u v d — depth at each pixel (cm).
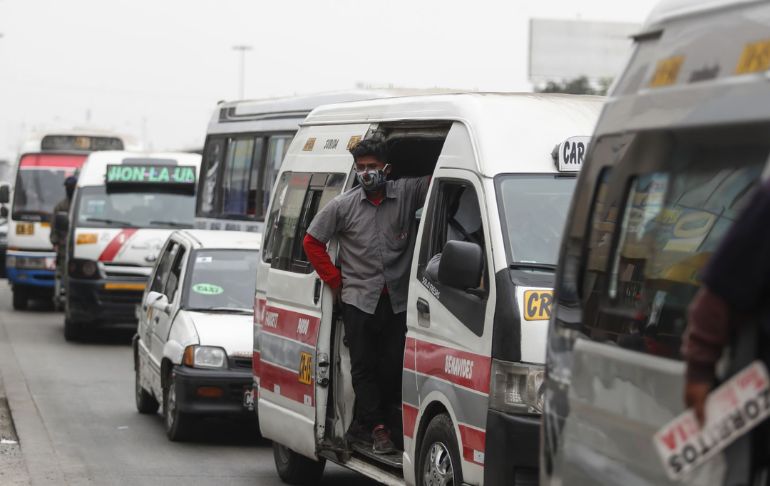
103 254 3531
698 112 684
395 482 1366
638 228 741
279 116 3169
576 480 777
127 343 3612
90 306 3525
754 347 563
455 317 1220
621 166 770
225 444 2027
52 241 4184
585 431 768
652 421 686
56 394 2550
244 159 3381
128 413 2330
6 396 2495
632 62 785
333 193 1541
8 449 1934
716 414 569
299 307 1578
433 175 1327
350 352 1452
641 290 727
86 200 3625
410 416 1314
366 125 1513
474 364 1175
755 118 630
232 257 2202
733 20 676
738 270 553
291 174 1716
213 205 3562
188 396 1948
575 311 807
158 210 3675
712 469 584
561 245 845
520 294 1139
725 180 653
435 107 1367
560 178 1234
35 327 4050
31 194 4719
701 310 566
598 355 759
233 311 2091
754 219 551
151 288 2391
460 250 1141
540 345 1120
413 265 1327
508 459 1117
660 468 671
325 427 1512
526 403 1116
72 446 1973
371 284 1425
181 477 1742
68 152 4803
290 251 1639
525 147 1252
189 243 2248
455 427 1200
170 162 3725
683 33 724
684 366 659
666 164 715
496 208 1199
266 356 1692
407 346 1326
